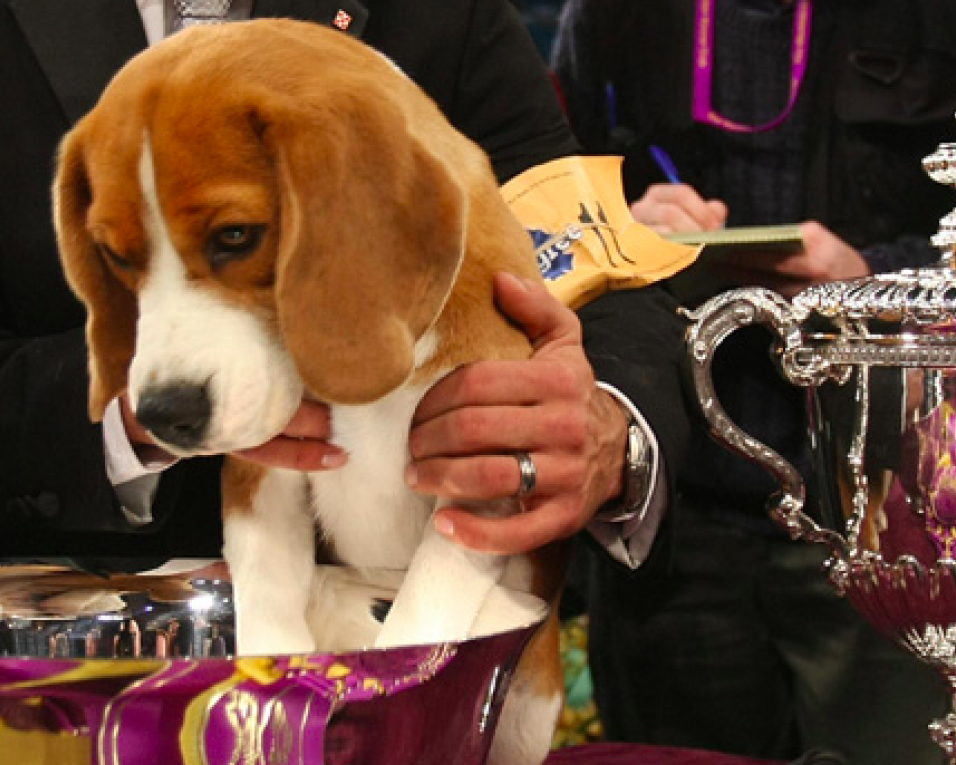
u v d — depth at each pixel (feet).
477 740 6.44
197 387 5.96
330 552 7.68
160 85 6.10
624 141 13.17
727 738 12.32
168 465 8.04
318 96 6.01
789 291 11.23
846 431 7.26
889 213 12.44
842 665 11.71
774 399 11.95
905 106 12.19
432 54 9.84
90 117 6.38
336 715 5.76
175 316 6.07
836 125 12.46
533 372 6.98
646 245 8.87
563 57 13.73
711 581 12.17
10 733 5.59
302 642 7.12
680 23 12.76
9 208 9.28
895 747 11.43
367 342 5.99
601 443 7.64
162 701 5.55
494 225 7.13
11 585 7.42
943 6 12.19
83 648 7.16
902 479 7.09
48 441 8.63
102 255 6.70
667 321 8.98
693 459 12.04
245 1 9.27
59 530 9.00
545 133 10.12
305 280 5.93
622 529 8.48
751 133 12.66
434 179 6.21
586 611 14.07
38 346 9.01
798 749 12.40
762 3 12.81
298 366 5.98
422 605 6.82
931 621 7.25
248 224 6.03
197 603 7.28
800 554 11.85
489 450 6.98
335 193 5.92
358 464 7.12
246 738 5.63
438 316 6.68
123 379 6.91
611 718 12.76
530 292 7.09
